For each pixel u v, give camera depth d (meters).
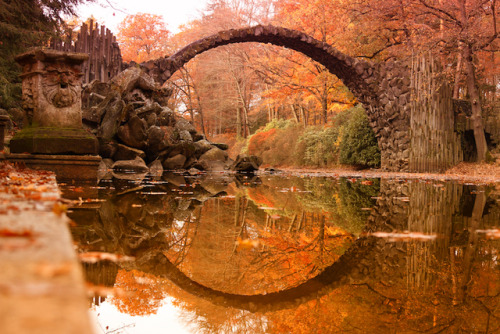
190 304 1.33
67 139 5.51
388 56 18.31
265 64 25.02
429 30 14.19
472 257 1.82
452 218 3.11
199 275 1.61
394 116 13.86
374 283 1.48
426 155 13.80
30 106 5.61
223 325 1.16
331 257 1.89
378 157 16.05
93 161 5.52
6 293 0.53
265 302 1.35
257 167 13.40
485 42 13.34
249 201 4.26
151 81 11.25
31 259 0.71
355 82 14.62
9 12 11.34
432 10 14.56
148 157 10.21
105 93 10.74
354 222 2.91
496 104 15.51
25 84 5.68
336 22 19.25
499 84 19.33
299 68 22.12
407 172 13.62
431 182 8.06
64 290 0.54
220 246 2.11
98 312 1.25
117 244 2.03
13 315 0.46
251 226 2.71
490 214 3.32
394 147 14.12
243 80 33.38
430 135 13.86
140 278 1.48
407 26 15.50
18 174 3.91
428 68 13.80
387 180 8.79
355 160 16.84
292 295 1.39
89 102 10.55
